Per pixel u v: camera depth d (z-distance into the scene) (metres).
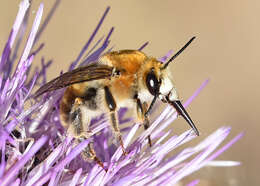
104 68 0.12
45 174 0.11
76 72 0.11
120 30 0.29
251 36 0.30
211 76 0.28
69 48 0.27
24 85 0.12
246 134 0.25
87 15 0.29
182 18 0.30
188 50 0.29
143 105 0.12
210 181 0.14
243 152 0.24
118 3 0.30
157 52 0.28
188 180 0.14
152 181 0.11
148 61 0.12
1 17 0.26
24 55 0.12
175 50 0.29
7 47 0.12
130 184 0.11
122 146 0.11
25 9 0.12
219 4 0.31
